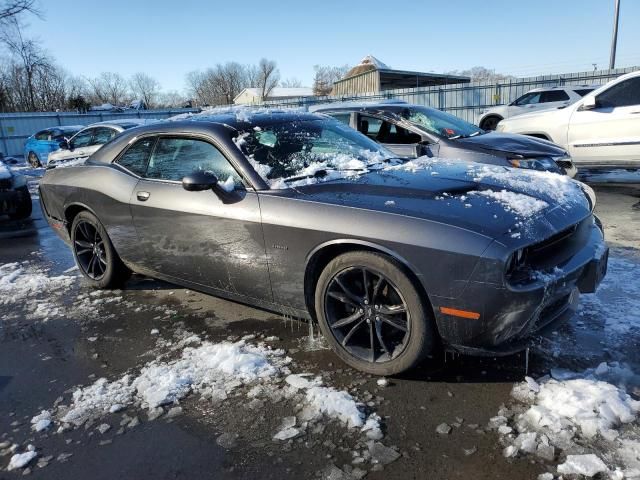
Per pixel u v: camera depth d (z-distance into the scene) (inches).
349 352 114.3
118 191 155.9
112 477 86.7
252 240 123.8
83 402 108.7
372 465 85.4
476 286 95.7
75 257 183.5
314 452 89.4
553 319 106.7
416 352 105.0
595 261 113.0
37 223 321.4
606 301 144.0
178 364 121.2
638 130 299.6
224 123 142.1
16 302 171.9
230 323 144.3
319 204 114.7
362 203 111.1
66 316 157.4
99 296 172.7
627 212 252.8
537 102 615.8
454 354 118.5
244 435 95.0
